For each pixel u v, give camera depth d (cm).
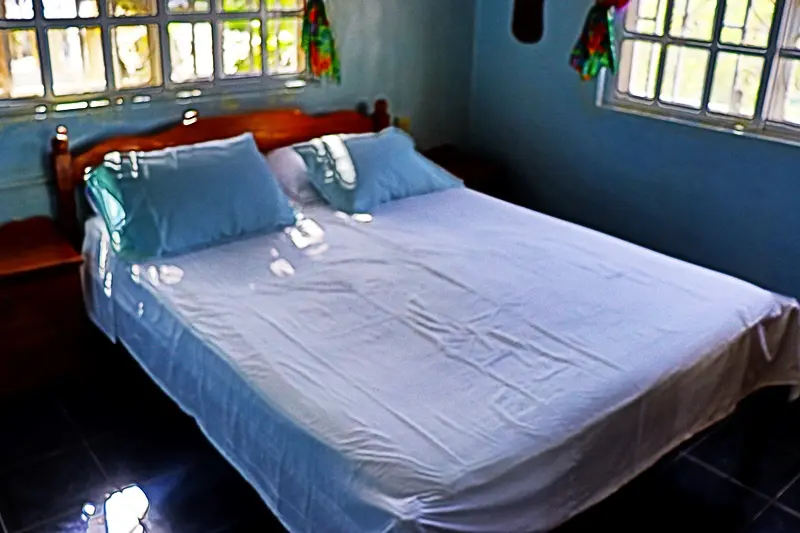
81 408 285
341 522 171
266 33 341
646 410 200
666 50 338
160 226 274
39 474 251
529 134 399
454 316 233
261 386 197
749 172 318
